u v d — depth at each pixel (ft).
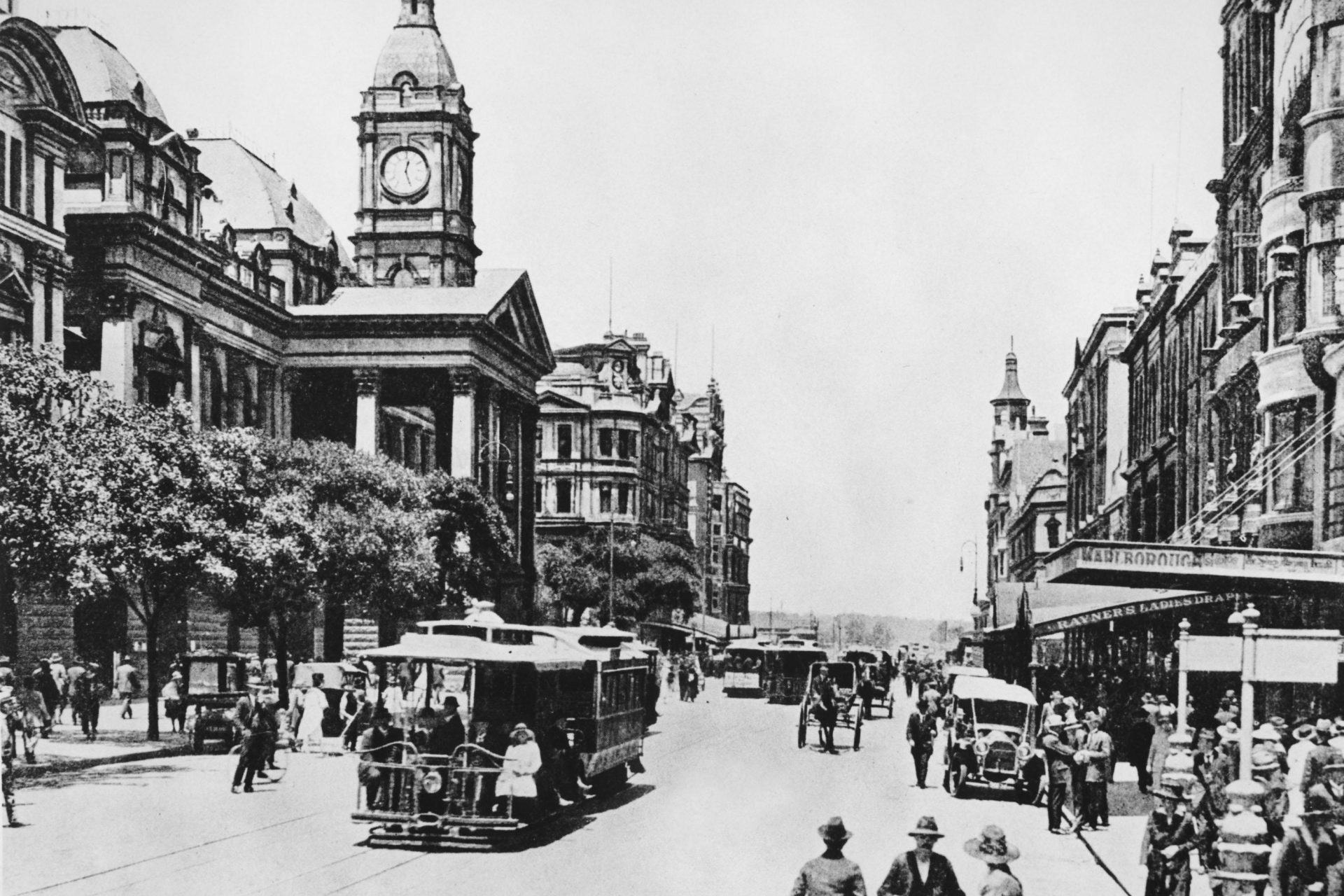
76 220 173.99
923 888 37.78
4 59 146.82
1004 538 486.38
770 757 120.37
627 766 95.96
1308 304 110.93
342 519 153.69
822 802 88.02
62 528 99.19
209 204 248.52
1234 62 150.51
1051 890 59.31
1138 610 116.26
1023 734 93.50
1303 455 115.34
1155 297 205.98
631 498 373.81
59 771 94.89
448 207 282.36
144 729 126.21
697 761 114.42
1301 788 53.16
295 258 245.65
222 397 207.10
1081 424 302.66
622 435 374.63
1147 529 212.02
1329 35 110.11
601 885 57.93
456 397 230.68
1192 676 130.41
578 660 77.05
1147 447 212.43
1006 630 165.27
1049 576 95.61
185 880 56.75
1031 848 71.05
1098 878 62.18
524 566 279.08
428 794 67.05
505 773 67.26
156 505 112.16
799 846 70.08
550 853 65.77
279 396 229.45
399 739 70.44
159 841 65.98
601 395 379.96
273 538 130.31
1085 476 294.66
